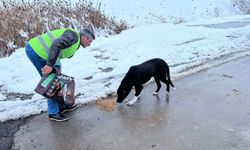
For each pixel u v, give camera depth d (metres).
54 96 4.59
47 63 4.22
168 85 5.55
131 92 5.86
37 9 10.35
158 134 4.36
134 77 5.08
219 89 5.90
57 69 4.53
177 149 4.00
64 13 10.96
